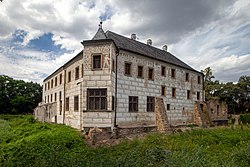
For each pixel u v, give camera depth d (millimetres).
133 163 9547
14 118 49875
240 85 64812
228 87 63938
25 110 68688
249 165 11430
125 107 25188
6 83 68562
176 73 33781
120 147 15602
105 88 22266
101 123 21922
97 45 22875
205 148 15180
